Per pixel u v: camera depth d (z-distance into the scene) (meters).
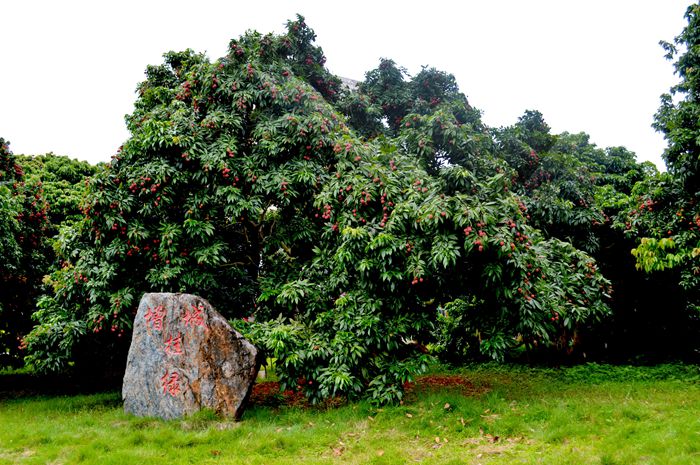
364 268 6.43
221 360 6.27
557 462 4.39
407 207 6.60
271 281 7.98
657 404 6.11
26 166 14.45
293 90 8.42
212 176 7.69
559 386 8.47
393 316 6.98
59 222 13.02
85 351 9.16
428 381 9.37
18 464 4.74
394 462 4.66
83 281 7.77
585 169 11.06
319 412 6.66
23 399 8.75
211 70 8.43
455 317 10.20
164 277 7.28
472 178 6.90
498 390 7.79
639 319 11.82
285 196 7.62
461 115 11.07
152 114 8.80
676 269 9.89
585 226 10.16
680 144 7.95
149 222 7.77
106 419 6.30
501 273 6.32
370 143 8.87
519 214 6.79
